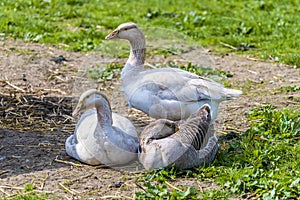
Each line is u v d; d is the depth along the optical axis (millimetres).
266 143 10422
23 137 10812
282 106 12367
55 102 12617
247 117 11711
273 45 16391
